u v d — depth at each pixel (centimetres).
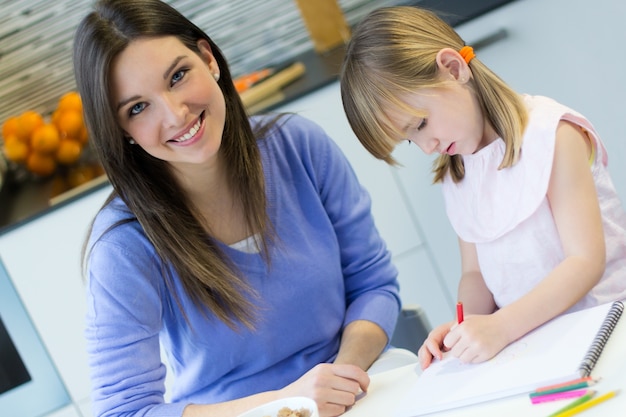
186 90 128
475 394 99
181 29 131
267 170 148
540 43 226
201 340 140
